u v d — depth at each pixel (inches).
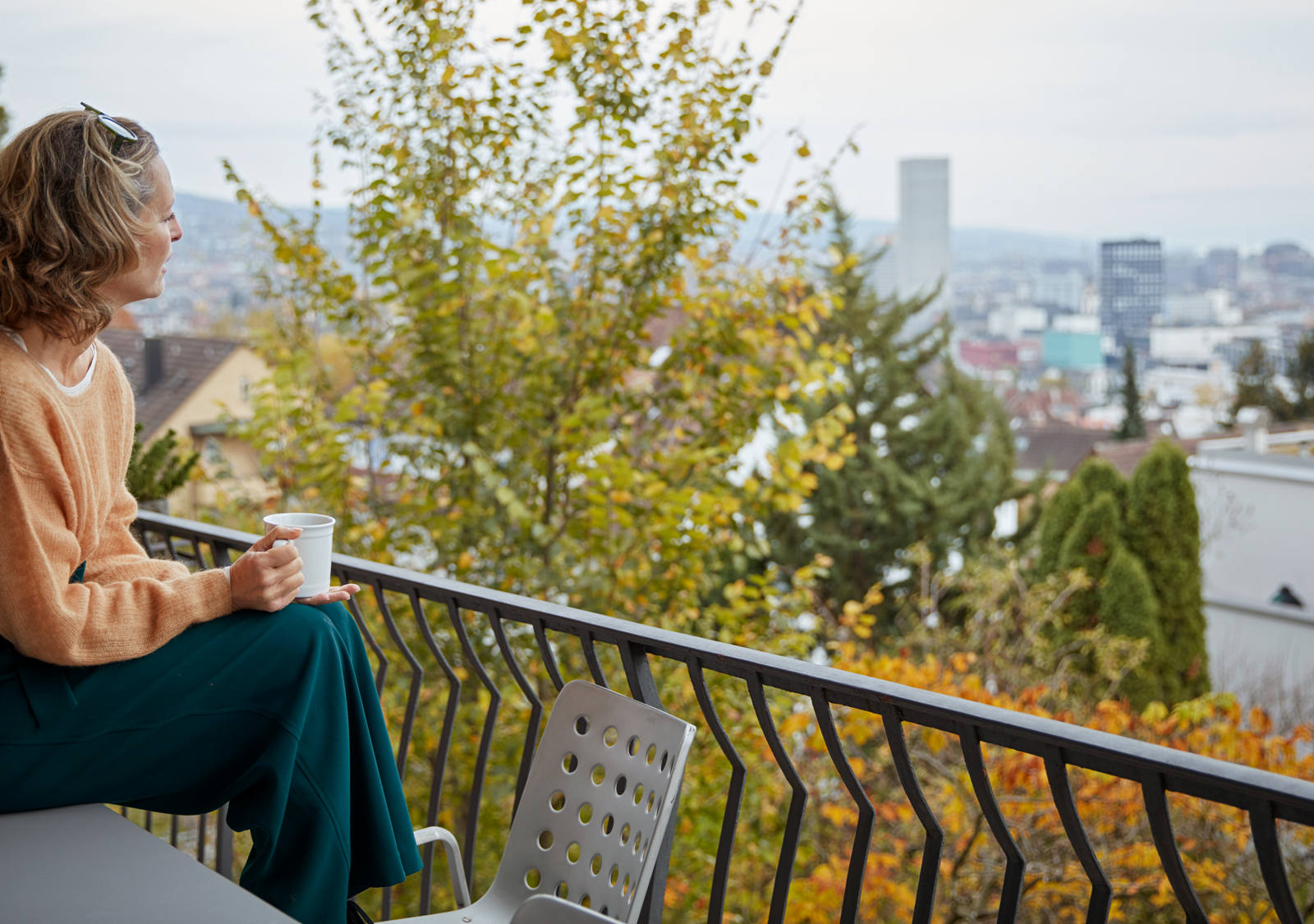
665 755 57.5
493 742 227.6
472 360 238.7
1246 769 39.9
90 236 54.4
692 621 251.8
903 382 901.2
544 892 61.8
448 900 228.8
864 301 893.8
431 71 232.7
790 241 239.6
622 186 225.9
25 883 44.3
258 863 59.6
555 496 248.1
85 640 55.3
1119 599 615.8
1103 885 45.9
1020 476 954.7
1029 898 259.9
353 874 63.5
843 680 54.4
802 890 247.0
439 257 233.8
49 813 53.6
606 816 59.9
